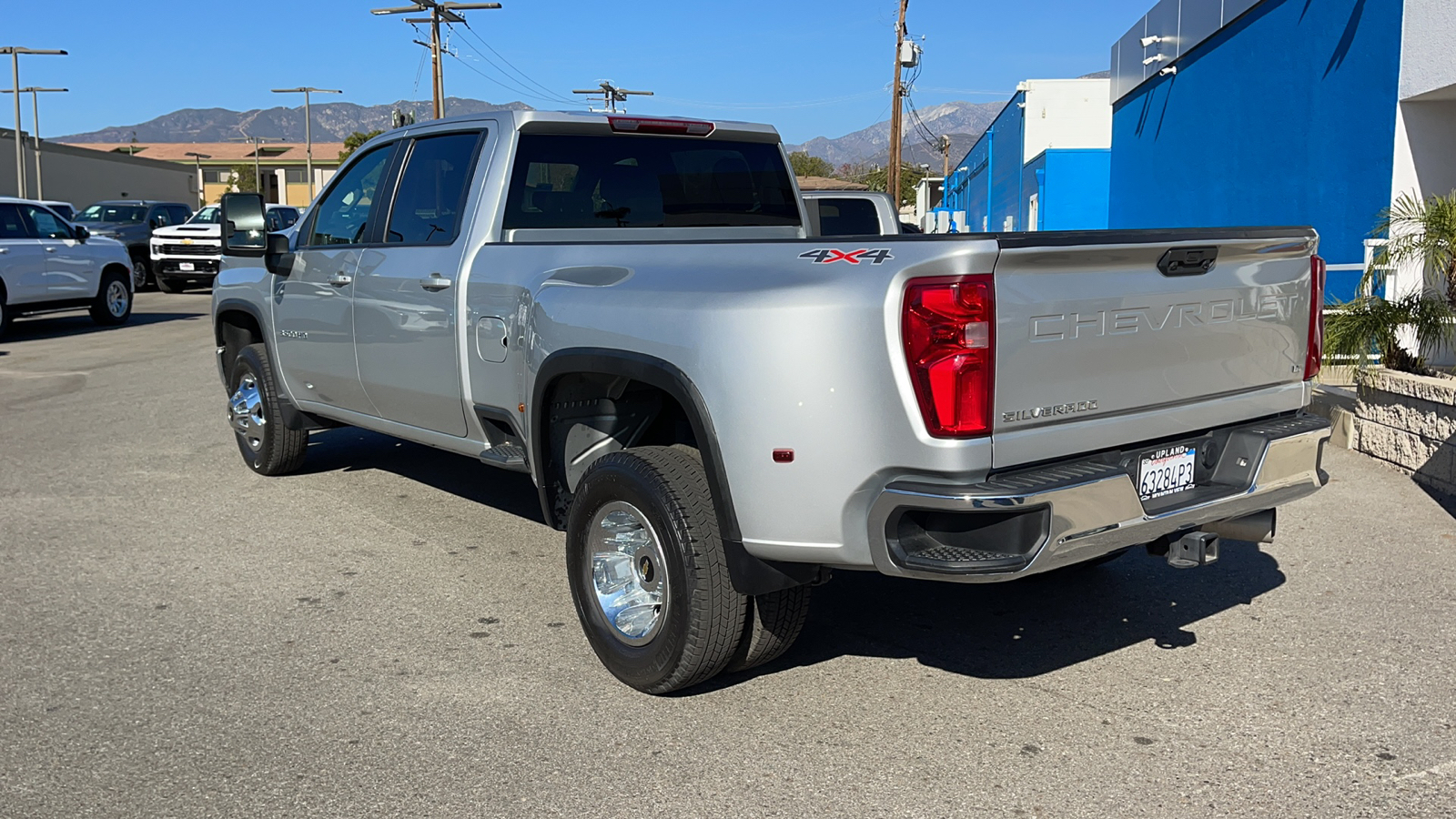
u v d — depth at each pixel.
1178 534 3.76
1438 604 4.75
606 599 4.10
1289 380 4.10
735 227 5.76
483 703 3.91
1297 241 3.98
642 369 3.76
